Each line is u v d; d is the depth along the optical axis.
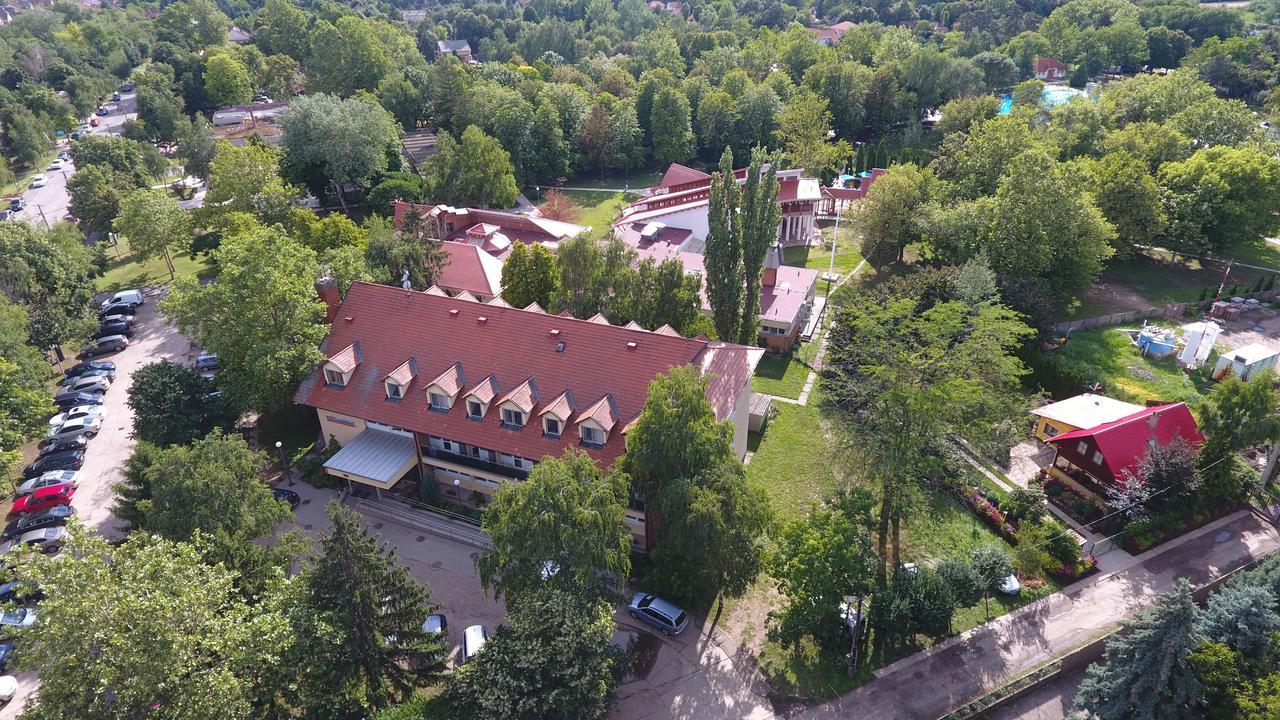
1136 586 46.06
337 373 53.16
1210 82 168.75
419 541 49.59
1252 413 50.12
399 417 51.16
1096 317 77.38
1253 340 73.38
